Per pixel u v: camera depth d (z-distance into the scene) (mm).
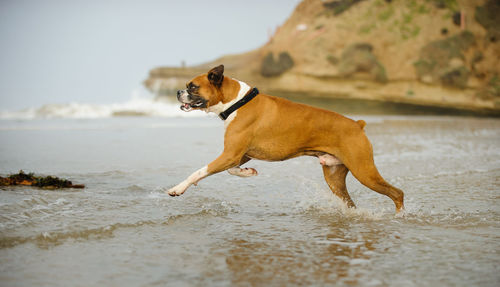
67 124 23109
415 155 11391
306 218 5520
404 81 53906
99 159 9797
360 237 4707
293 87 54000
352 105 51500
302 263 3863
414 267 3793
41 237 4230
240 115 5484
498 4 56094
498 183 7852
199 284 3344
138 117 33875
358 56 53406
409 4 57781
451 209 5969
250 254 4082
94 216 5039
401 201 5609
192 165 9219
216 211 5625
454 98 52469
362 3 58531
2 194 5879
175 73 53500
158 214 5316
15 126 20719
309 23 59188
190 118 32219
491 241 4590
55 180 6680
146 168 8695
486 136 18250
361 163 5484
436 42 54781
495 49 55438
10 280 3275
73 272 3486
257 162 9828
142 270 3584
